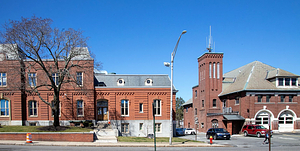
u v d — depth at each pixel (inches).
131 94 1547.7
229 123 1865.2
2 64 1408.7
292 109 1904.5
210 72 2289.6
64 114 1462.8
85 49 1480.1
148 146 997.2
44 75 1423.5
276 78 1923.0
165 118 1556.3
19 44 1140.5
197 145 1056.8
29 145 936.9
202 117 2343.8
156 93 1562.5
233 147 1052.5
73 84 1478.8
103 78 1635.1
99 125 1457.9
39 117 1460.4
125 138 1177.4
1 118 1424.7
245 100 1888.5
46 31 1157.1
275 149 986.1
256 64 2144.4
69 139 1051.9
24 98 1465.3
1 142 968.9
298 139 1412.4
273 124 1873.8
